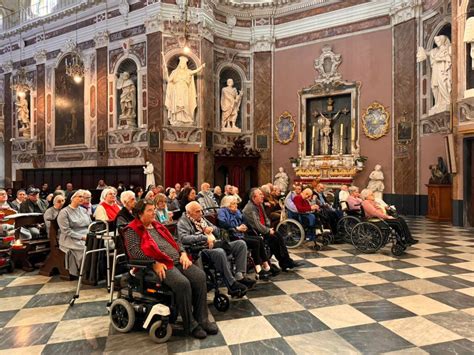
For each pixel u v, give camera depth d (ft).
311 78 53.06
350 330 12.09
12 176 64.85
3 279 18.47
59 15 57.11
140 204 12.53
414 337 11.53
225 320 13.00
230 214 18.29
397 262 20.95
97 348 10.99
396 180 45.75
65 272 18.31
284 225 25.32
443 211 38.01
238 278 15.49
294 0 53.47
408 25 44.21
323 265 20.44
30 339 11.60
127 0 51.06
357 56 49.52
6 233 20.18
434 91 40.27
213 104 52.80
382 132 47.26
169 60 49.34
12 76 64.34
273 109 55.77
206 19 50.29
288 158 54.65
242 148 54.24
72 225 18.42
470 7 33.09
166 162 48.80
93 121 55.11
